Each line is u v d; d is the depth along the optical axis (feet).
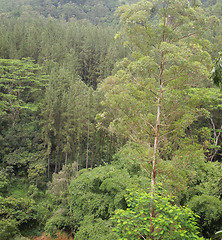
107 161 101.19
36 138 100.27
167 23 29.19
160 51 26.58
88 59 181.88
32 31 164.35
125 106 28.71
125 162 52.90
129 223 19.19
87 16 374.02
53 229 60.34
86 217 45.34
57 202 72.43
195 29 28.58
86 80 177.88
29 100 123.95
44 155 95.81
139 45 29.94
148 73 29.91
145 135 29.91
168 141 29.22
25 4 367.25
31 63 122.01
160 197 21.62
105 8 385.09
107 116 76.38
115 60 158.71
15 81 107.55
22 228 67.41
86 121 92.17
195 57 26.81
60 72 123.44
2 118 101.24
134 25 28.19
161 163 27.76
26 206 70.95
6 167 88.02
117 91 29.73
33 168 91.20
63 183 70.13
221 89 17.38
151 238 21.99
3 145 94.02
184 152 27.17
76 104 93.35
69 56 161.68
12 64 111.55
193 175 29.25
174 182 27.48
